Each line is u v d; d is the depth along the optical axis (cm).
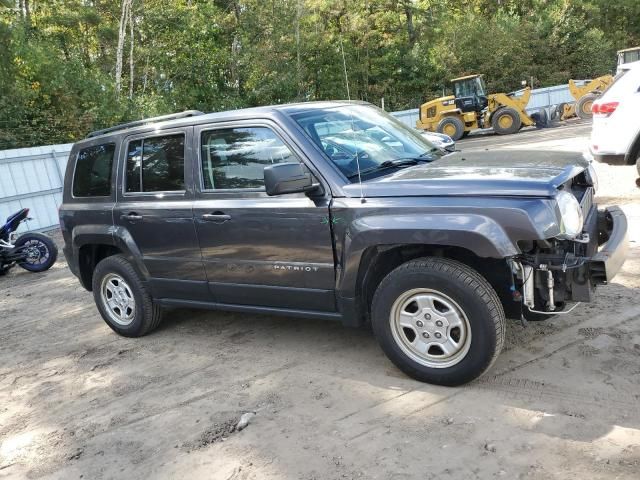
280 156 426
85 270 591
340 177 402
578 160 404
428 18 3719
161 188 497
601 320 452
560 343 423
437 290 364
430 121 2245
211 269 472
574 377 375
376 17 3481
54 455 374
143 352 527
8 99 1958
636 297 489
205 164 467
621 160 858
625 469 284
